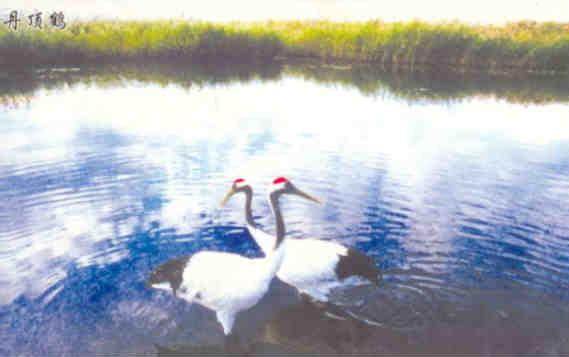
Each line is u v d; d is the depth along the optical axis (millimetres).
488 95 20578
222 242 7555
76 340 5250
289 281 6586
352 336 5375
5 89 19203
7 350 5074
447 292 6156
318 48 31484
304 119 15430
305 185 9789
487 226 8023
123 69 25703
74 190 9266
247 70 26641
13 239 7387
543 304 5898
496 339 5281
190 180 9922
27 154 11281
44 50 25484
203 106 17078
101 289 6219
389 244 7410
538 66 27234
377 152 12016
